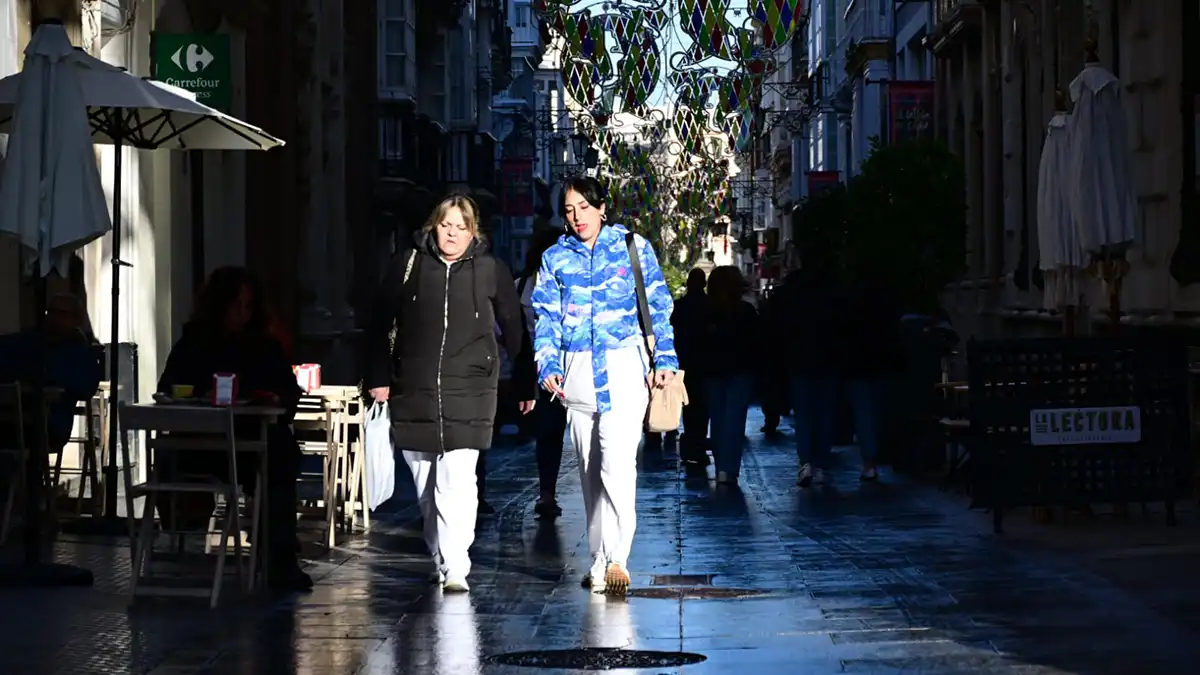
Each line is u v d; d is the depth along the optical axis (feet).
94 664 43.47
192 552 65.67
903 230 166.61
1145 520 72.64
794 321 97.76
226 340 60.18
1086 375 70.49
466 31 291.17
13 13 81.71
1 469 71.51
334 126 170.91
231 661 44.11
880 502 86.38
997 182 188.14
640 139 323.57
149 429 55.57
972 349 70.79
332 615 51.98
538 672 42.47
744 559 64.95
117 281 75.61
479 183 307.99
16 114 61.72
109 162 92.63
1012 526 72.49
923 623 48.32
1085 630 46.01
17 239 61.31
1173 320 106.01
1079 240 81.15
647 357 57.47
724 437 98.89
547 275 57.16
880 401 104.12
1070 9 142.51
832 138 375.66
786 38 162.50
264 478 57.26
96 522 74.54
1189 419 70.64
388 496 76.79
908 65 274.16
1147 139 111.96
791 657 43.73
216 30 120.16
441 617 51.52
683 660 43.78
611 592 56.49
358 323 188.14
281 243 145.69
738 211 555.69
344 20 181.06
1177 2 106.63
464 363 57.41
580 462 57.88
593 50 164.04
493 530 76.79
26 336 72.54
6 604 53.98
